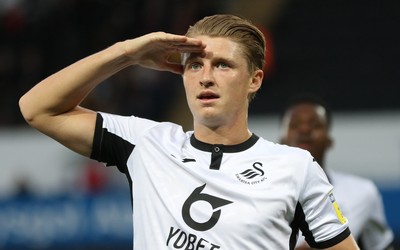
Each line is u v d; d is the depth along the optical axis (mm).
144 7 25344
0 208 18984
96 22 25828
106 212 18125
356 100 23453
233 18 6113
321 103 9789
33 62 25375
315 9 27750
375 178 18656
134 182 6090
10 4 26688
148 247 5805
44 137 20844
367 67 25031
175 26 24500
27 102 6293
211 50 5941
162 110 23000
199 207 5766
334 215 6004
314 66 25484
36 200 18719
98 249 18188
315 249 6043
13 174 20875
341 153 18922
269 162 5969
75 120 6293
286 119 9844
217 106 5926
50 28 26078
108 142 6270
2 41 26141
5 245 18828
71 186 20031
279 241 5762
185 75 6047
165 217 5801
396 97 23344
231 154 6023
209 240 5672
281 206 5770
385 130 18766
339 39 26547
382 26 26719
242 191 5785
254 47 6098
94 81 6262
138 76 23094
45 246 18562
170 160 6012
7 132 21250
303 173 5922
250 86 6160
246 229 5672
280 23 27406
